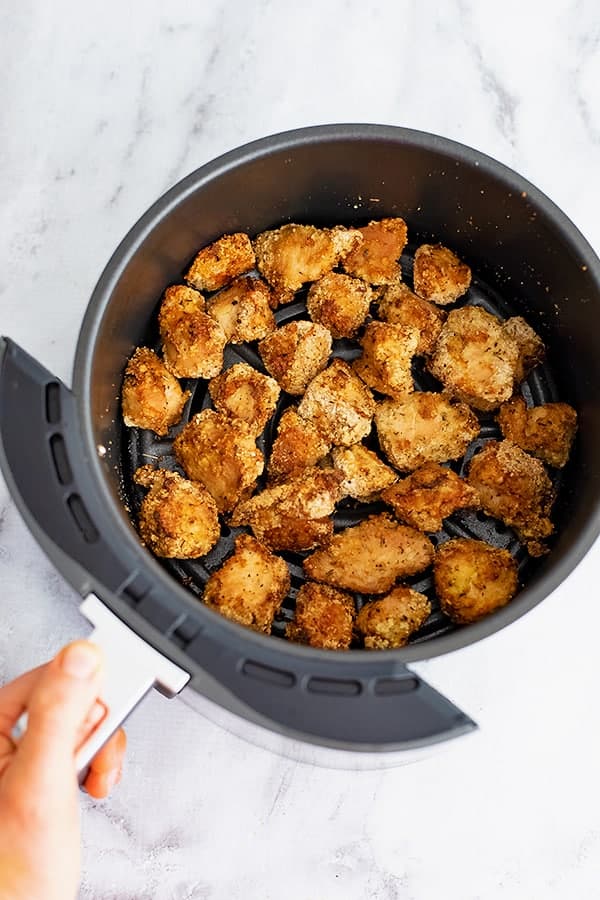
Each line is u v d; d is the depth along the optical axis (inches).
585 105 24.3
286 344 21.1
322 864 21.8
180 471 21.5
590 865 21.9
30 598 22.3
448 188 21.2
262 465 20.6
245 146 20.2
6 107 24.1
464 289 22.2
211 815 21.8
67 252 23.5
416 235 22.7
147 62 24.3
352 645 20.7
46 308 23.3
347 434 20.8
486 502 21.0
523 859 21.9
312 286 21.9
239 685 16.6
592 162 24.1
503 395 21.2
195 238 21.4
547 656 22.1
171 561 21.0
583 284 20.4
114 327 20.0
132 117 24.0
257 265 22.2
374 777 22.0
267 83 24.2
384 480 20.8
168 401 21.1
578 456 21.4
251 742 20.3
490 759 22.0
